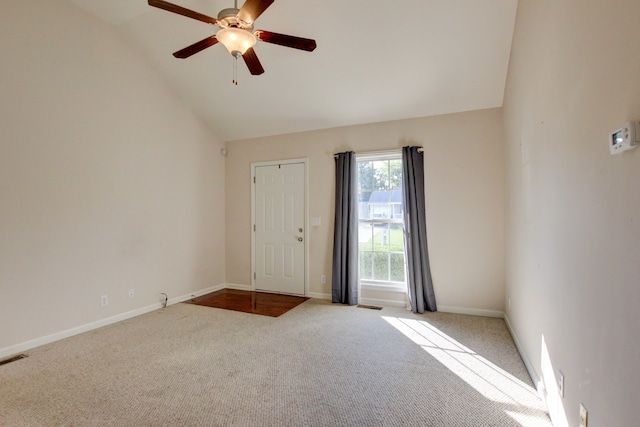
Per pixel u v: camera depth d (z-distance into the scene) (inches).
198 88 159.5
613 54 41.9
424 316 142.9
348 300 162.4
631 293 37.5
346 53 126.3
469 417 71.5
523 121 96.7
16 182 105.0
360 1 106.3
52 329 114.3
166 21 126.4
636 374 36.1
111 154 134.7
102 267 131.1
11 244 103.8
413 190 150.3
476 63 123.6
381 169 166.6
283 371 92.7
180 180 169.5
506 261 134.0
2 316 101.7
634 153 36.8
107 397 79.3
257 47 127.3
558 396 65.0
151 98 152.5
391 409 74.4
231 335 120.8
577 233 54.8
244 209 197.0
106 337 118.6
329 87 145.4
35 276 109.8
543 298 76.5
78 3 120.4
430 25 111.2
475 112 145.1
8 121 103.0
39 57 110.7
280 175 187.2
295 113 166.9
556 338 66.4
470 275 145.3
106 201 132.7
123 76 139.3
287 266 185.0
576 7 54.7
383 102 149.8
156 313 148.1
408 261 150.5
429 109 149.9
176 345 111.3
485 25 109.3
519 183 103.9
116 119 136.6
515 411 73.7
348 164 165.6
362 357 101.9
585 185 51.6
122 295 139.0
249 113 172.6
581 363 52.9
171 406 75.5
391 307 157.6
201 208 183.9
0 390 82.4
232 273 200.4
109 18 129.0
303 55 129.7
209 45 94.3
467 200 145.6
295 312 149.7
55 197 115.4
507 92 125.7
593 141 48.4
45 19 112.3
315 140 178.1
